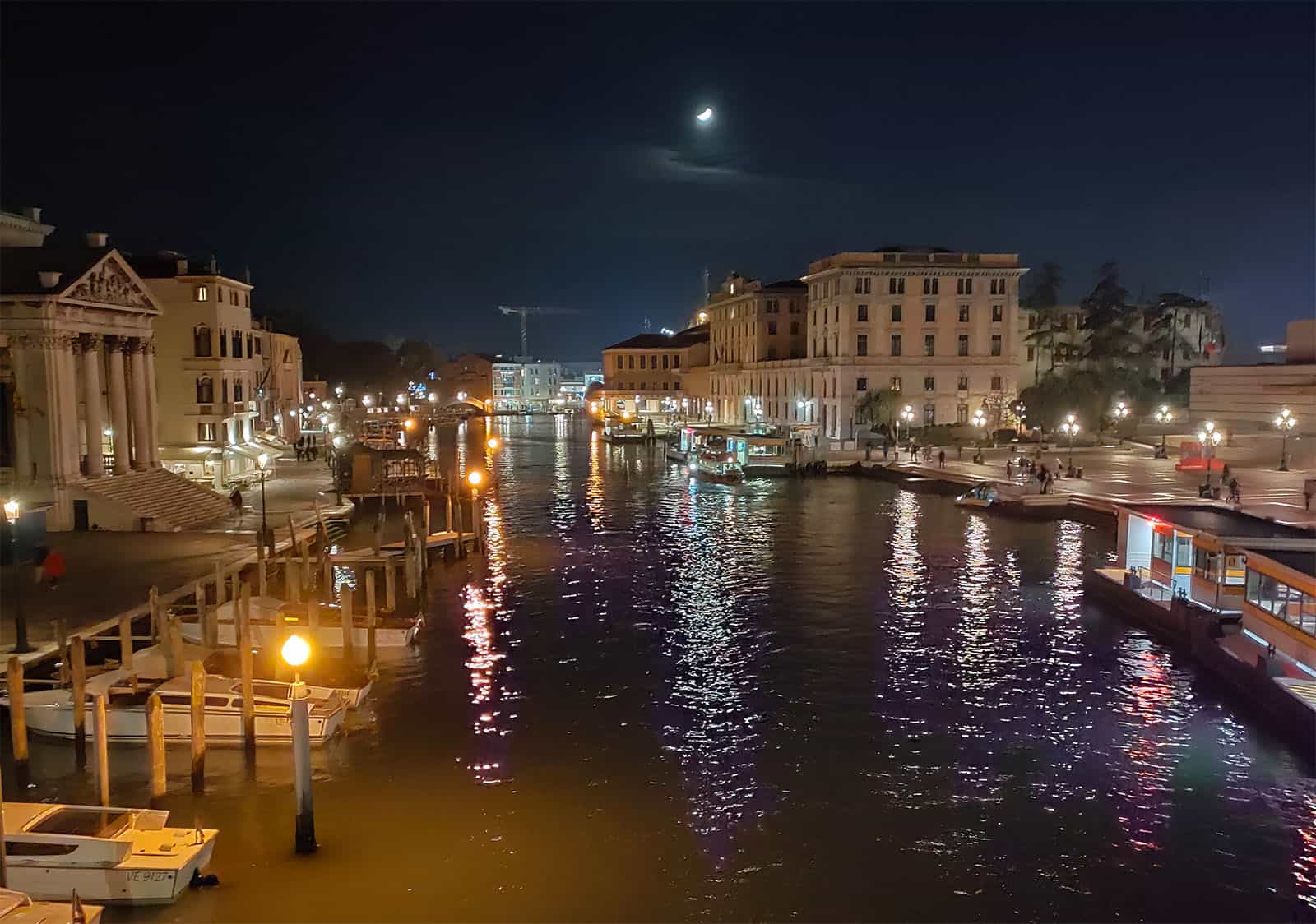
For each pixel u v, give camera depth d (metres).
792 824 20.52
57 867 17.23
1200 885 18.31
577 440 138.25
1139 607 34.38
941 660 30.94
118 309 49.09
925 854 19.31
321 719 24.33
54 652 27.42
